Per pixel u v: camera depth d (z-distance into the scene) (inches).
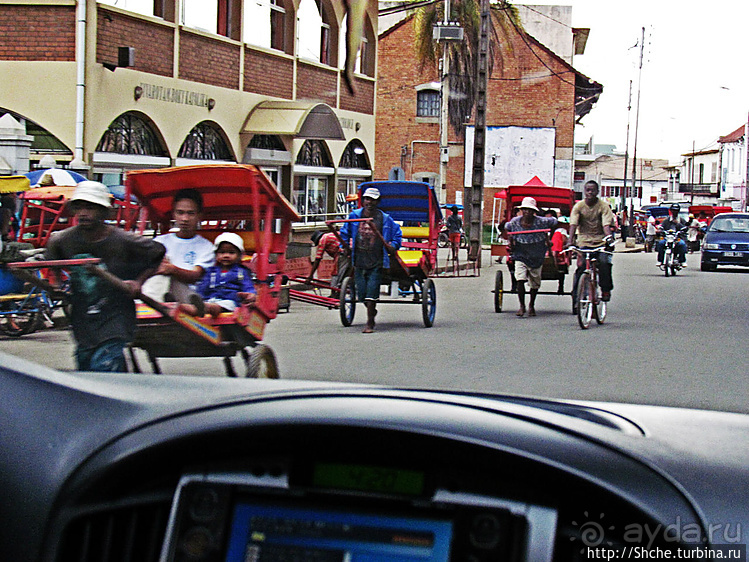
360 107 1154.0
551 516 70.2
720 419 107.4
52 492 81.0
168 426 80.7
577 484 69.9
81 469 80.7
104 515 79.7
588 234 566.3
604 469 71.4
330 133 935.0
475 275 1013.2
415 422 74.1
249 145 896.9
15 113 680.4
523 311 609.9
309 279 576.4
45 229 587.8
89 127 676.7
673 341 489.4
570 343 480.1
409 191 687.1
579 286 536.4
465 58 1668.3
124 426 84.1
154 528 79.2
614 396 338.0
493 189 2044.8
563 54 2433.6
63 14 672.4
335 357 427.8
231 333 299.3
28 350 441.7
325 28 1062.4
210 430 76.7
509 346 468.1
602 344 476.7
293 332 524.7
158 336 283.4
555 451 72.1
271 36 945.5
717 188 4050.2
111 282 244.8
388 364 407.8
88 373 106.5
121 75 707.4
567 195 924.6
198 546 75.0
